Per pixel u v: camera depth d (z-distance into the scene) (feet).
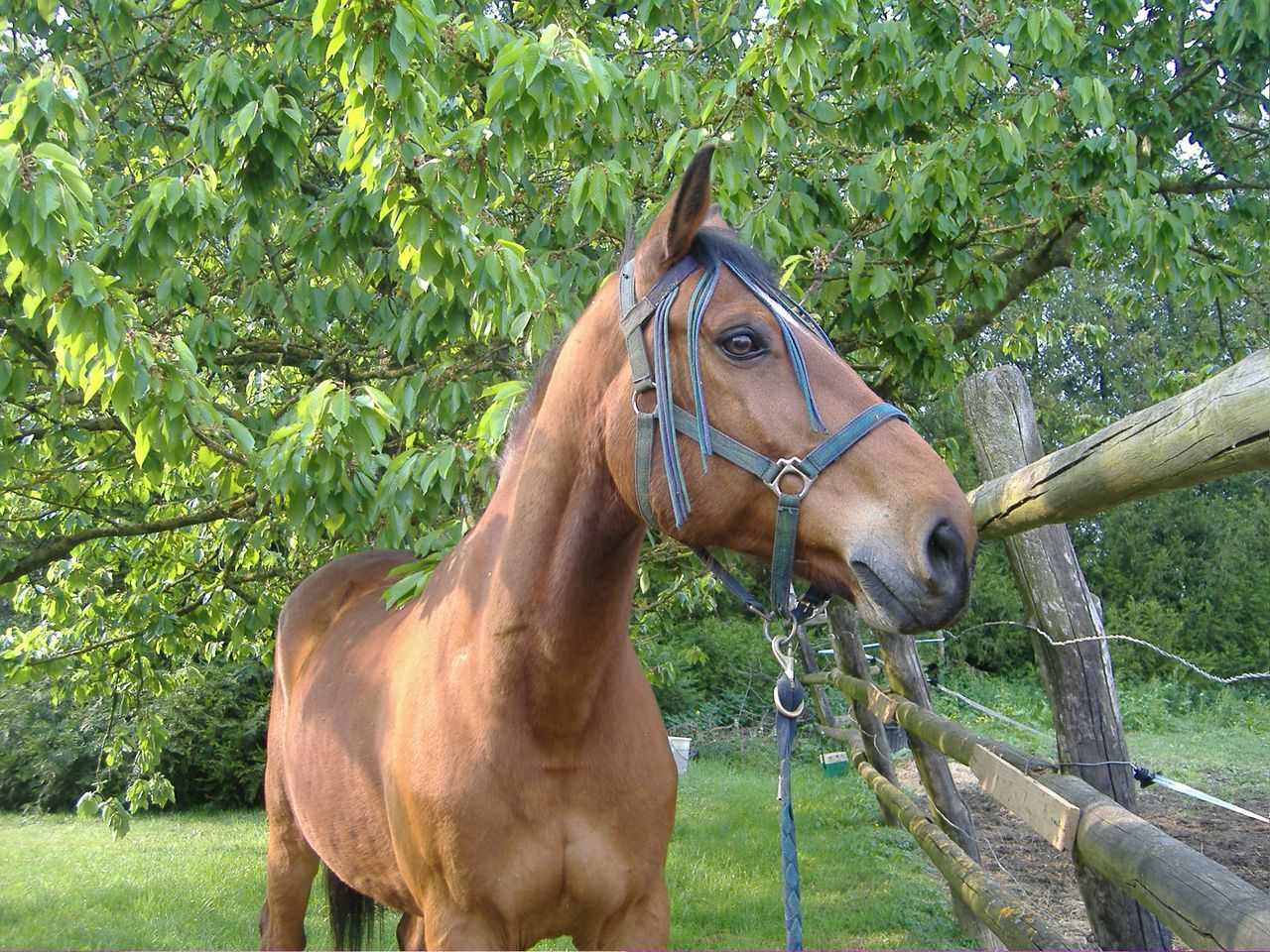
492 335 11.98
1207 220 18.74
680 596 17.89
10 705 37.35
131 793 19.02
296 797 9.04
